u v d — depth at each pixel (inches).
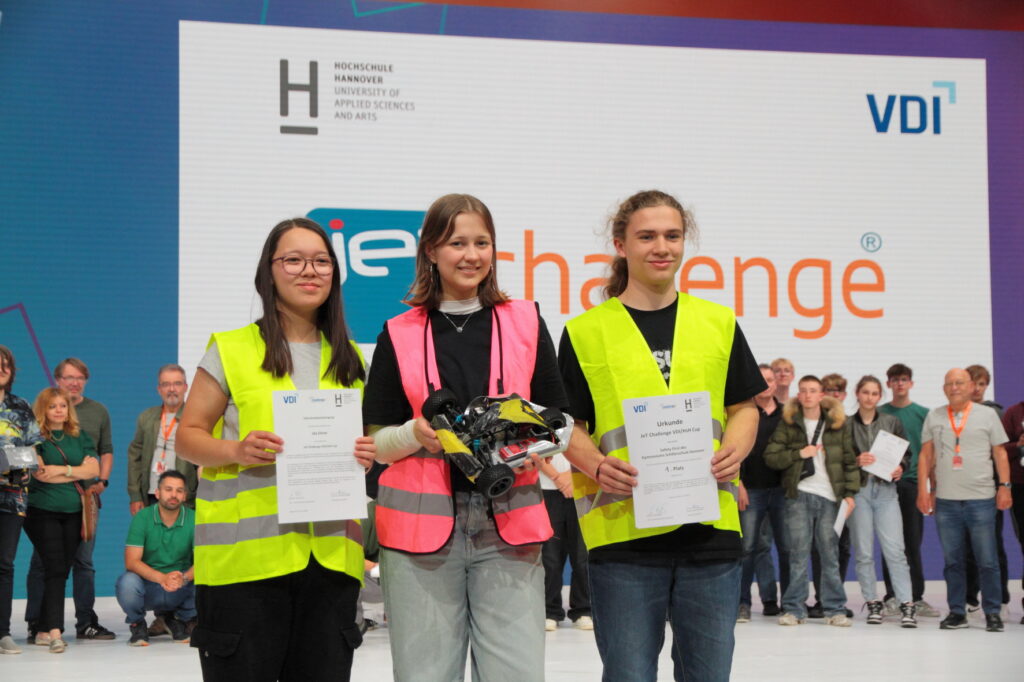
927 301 308.7
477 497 87.4
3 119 270.8
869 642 212.1
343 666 84.7
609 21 298.7
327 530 85.0
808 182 305.3
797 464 242.1
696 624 93.0
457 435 83.1
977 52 313.9
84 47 275.9
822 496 242.2
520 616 86.1
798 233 303.9
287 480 82.4
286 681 85.9
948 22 313.1
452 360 89.7
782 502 247.6
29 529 214.2
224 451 83.0
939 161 311.7
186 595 223.9
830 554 242.1
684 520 90.3
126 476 273.6
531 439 85.0
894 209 309.0
